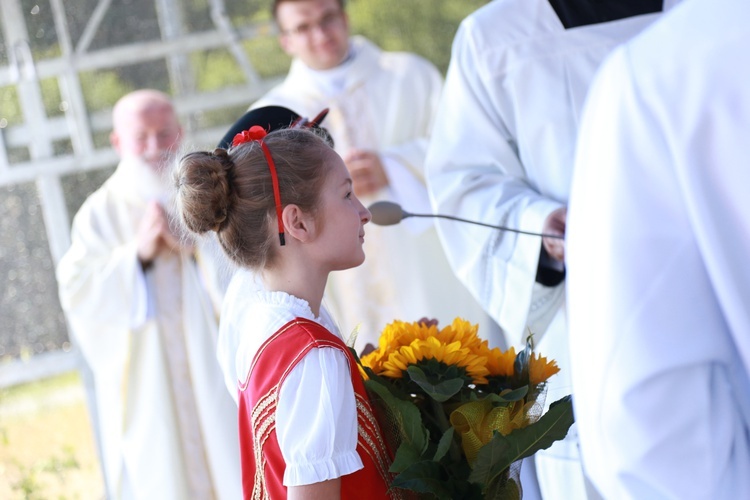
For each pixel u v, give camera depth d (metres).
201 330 9.05
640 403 2.71
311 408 3.81
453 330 4.38
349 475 3.90
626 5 6.45
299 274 4.17
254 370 4.01
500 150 6.77
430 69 10.33
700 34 2.77
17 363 11.09
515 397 3.96
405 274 9.73
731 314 2.71
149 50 11.02
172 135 9.48
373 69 10.16
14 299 11.02
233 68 11.29
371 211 5.25
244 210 4.13
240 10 11.20
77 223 9.46
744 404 2.87
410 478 3.79
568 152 6.50
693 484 2.72
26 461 11.33
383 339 4.33
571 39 6.46
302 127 4.68
